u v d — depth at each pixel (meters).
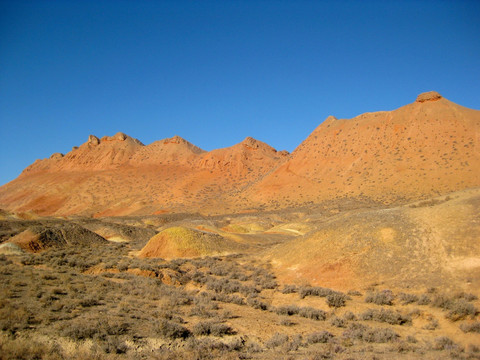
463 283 18.47
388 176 85.50
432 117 96.06
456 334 14.26
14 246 35.12
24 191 157.88
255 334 13.96
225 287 22.38
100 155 175.50
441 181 75.88
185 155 167.25
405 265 21.69
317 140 117.12
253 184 118.75
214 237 40.12
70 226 46.72
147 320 14.14
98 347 10.67
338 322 15.72
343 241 25.86
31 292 16.25
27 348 9.84
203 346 11.67
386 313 16.27
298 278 24.20
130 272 26.09
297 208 86.25
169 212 108.69
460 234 22.19
